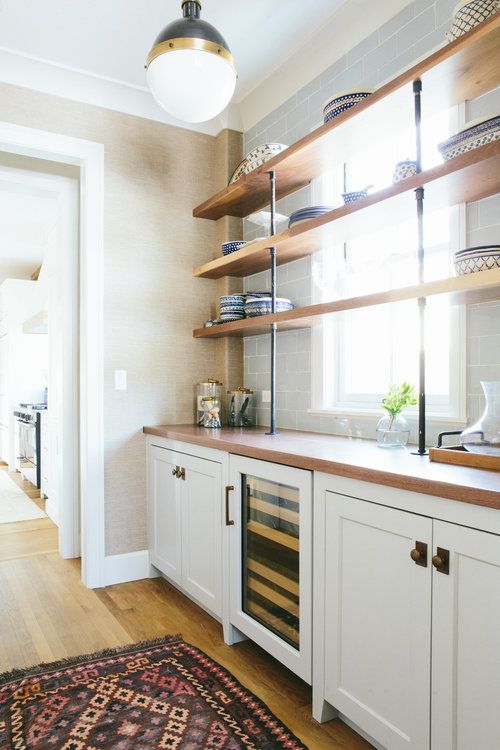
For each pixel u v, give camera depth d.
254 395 2.91
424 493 1.23
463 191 1.72
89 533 2.74
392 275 2.24
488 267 1.49
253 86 2.90
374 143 2.13
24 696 1.76
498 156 1.42
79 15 2.28
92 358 2.78
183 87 1.79
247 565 2.01
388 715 1.35
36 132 2.64
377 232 2.30
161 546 2.71
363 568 1.43
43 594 2.65
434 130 2.10
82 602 2.55
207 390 2.90
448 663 1.19
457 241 1.87
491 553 1.10
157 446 2.76
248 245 2.62
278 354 2.85
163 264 3.01
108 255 2.84
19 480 5.88
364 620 1.43
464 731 1.16
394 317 2.27
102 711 1.68
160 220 3.01
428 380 2.09
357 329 2.46
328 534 1.56
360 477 1.42
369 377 2.40
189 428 2.77
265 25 2.37
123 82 2.79
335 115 2.02
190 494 2.39
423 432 1.68
